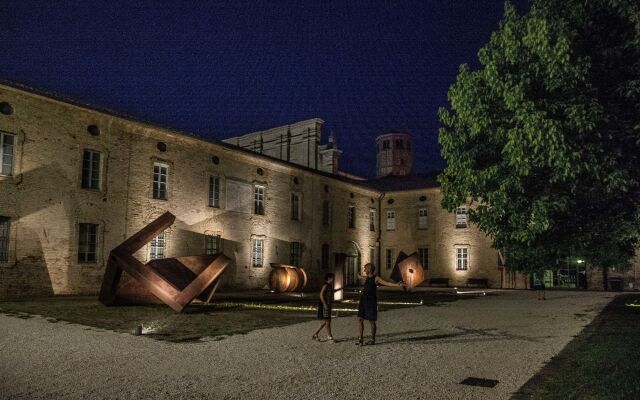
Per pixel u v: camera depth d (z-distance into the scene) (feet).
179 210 83.92
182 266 54.85
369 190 138.31
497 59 29.50
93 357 26.68
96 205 71.61
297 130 152.66
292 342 32.63
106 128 73.82
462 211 132.77
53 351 28.19
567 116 24.84
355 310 55.98
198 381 21.83
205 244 88.53
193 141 86.79
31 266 63.82
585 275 117.39
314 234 115.75
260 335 35.47
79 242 69.87
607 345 30.01
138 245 52.39
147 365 24.90
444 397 19.62
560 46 24.38
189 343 31.55
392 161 190.80
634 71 25.17
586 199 26.91
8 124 62.80
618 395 18.25
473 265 129.59
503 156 29.76
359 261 133.49
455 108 30.96
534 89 27.37
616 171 24.12
